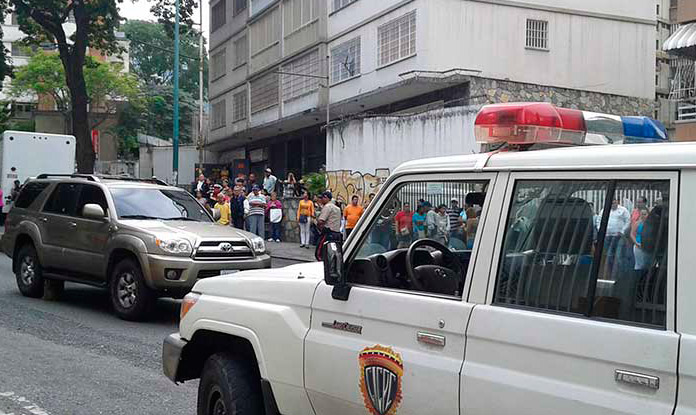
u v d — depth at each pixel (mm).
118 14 31844
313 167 33562
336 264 3744
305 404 3994
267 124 33375
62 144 25750
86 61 39188
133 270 9867
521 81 23781
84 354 8055
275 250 21266
